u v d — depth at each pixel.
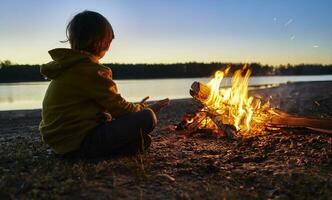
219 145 1.60
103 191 1.02
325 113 2.79
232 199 0.97
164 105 1.49
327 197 0.97
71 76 1.23
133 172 1.17
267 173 1.19
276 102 3.97
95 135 1.25
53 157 1.35
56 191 1.00
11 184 1.07
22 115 4.09
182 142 1.68
